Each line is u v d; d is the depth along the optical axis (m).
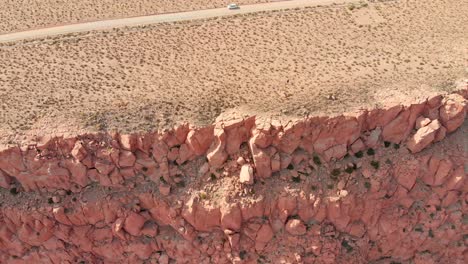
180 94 58.72
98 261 59.03
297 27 69.00
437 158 55.44
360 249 57.69
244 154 55.19
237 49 65.75
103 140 54.50
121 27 71.88
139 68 63.59
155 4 76.69
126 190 55.78
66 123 55.47
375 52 63.50
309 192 54.88
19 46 69.00
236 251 56.75
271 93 57.97
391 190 56.22
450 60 60.94
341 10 71.62
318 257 56.62
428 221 57.69
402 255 59.69
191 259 57.69
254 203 54.34
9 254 58.22
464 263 60.16
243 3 75.31
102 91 60.06
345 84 58.34
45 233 56.66
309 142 54.91
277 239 56.53
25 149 53.91
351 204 55.09
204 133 54.50
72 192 56.03
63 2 78.81
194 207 54.72
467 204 57.62
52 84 61.66
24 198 55.91
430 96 54.91
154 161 55.47
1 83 62.12
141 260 58.34
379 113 54.59
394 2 72.56
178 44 67.38
